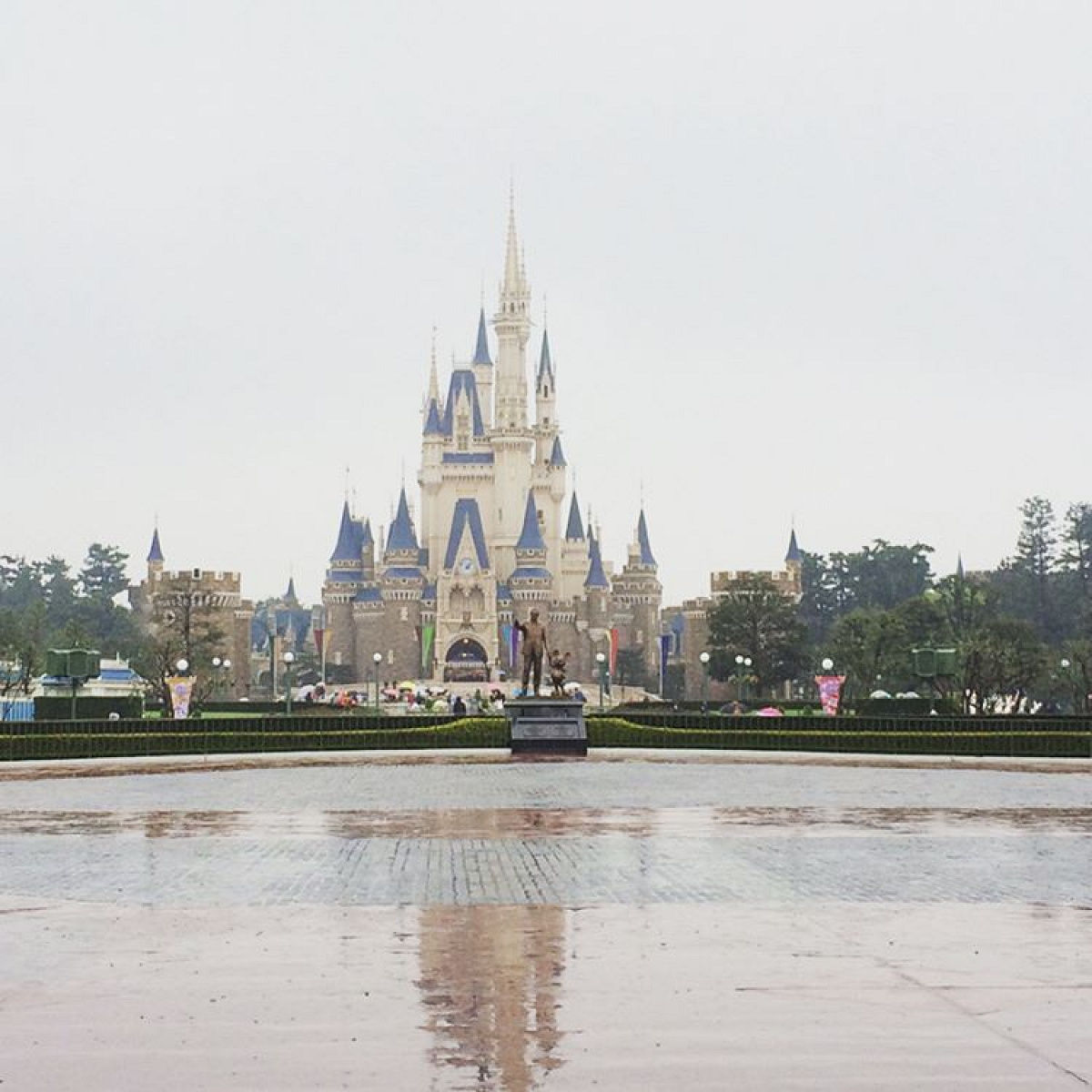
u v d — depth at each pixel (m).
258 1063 12.86
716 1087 12.09
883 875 24.91
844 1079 12.27
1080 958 17.36
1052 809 38.03
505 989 15.70
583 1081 12.26
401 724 73.94
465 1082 12.26
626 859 27.20
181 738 65.44
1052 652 161.75
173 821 35.06
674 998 15.23
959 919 20.23
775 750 69.25
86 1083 12.27
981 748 65.12
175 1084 12.24
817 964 17.02
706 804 39.47
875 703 104.56
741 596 196.38
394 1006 14.93
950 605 166.62
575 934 19.08
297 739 68.56
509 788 45.75
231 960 17.36
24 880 24.56
